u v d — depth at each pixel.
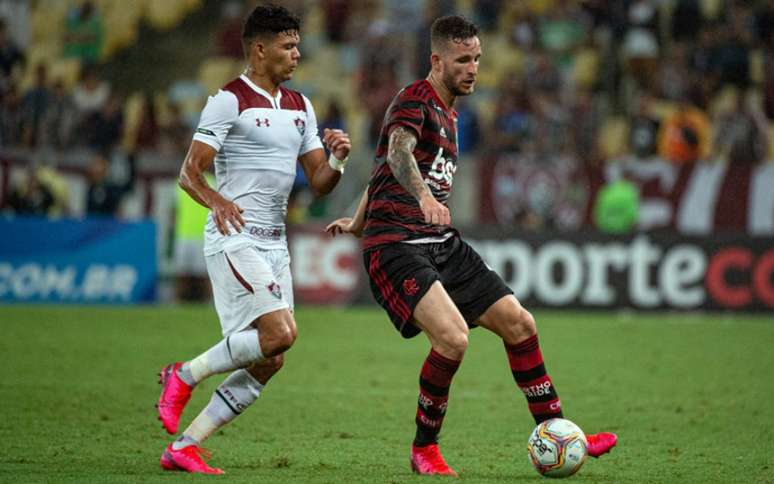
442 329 20.56
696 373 38.81
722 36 77.38
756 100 76.94
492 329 21.67
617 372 38.97
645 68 77.62
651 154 71.50
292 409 30.48
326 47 84.38
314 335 49.00
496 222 63.97
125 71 86.62
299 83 82.44
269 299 21.16
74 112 73.69
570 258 60.03
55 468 21.28
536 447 20.75
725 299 59.59
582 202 63.75
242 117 21.53
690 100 75.50
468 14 82.38
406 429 27.52
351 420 28.81
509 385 35.78
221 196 20.94
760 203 63.38
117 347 43.12
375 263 21.48
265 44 21.78
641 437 26.67
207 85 84.88
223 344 21.06
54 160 62.53
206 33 89.81
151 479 19.91
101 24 86.00
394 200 21.53
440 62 21.64
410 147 20.72
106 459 22.59
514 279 60.22
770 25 78.88
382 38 78.62
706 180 63.53
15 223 59.19
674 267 59.75
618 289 59.97
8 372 36.19
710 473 21.83
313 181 22.83
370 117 75.31
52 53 85.06
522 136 71.38
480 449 24.94
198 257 61.66
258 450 24.33
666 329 52.56
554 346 46.03
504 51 81.12
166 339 45.91
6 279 59.16
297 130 22.17
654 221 63.75
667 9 79.19
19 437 25.28
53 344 43.50
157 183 62.53
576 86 78.25
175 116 75.38
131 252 60.41
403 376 37.50
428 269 21.03
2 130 73.00
